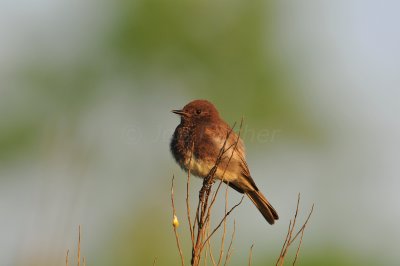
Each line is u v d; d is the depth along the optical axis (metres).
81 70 16.84
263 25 16.66
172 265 14.53
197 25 16.75
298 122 16.75
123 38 16.88
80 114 16.70
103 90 17.09
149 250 14.59
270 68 16.67
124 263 14.57
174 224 6.77
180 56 17.00
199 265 6.74
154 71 17.17
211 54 16.78
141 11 16.75
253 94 16.66
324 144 16.78
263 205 10.86
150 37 16.80
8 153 15.45
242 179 10.70
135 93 17.34
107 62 17.05
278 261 6.75
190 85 17.08
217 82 16.88
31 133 15.80
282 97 16.66
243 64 16.73
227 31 16.73
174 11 16.70
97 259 14.54
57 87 16.67
